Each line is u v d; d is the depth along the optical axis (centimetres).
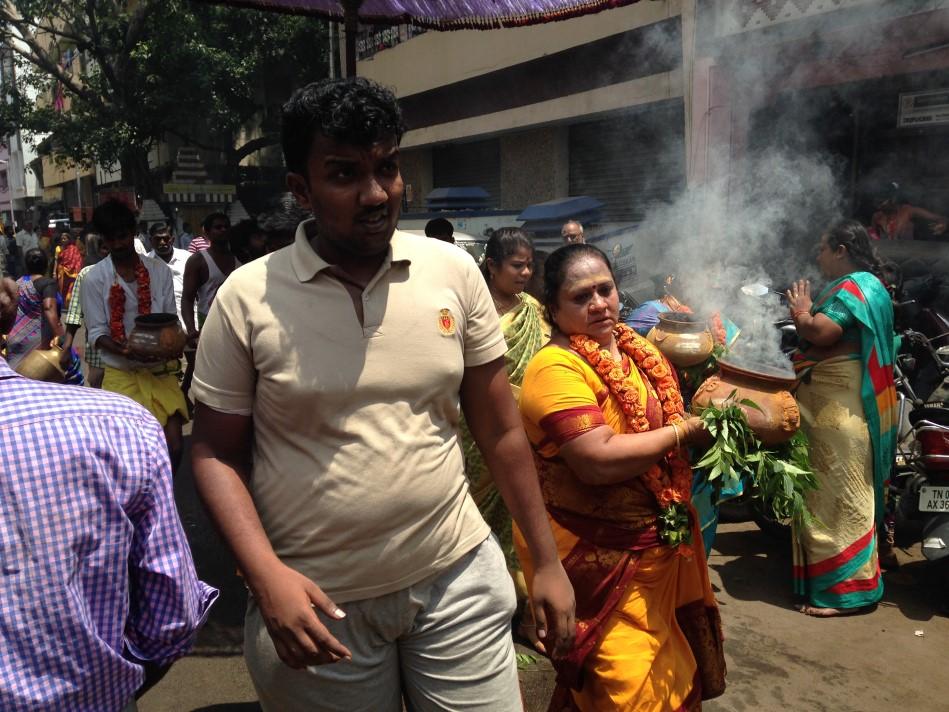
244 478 170
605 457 210
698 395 238
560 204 748
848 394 350
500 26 383
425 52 1257
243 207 1761
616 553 223
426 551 169
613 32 855
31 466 119
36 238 2003
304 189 166
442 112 1257
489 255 337
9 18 1803
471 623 176
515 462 186
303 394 159
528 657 311
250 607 176
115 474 126
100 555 124
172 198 1819
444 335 169
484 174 1255
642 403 224
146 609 134
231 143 1942
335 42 1406
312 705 172
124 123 1752
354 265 165
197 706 295
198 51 1677
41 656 120
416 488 165
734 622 354
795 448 238
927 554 354
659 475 224
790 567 411
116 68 1811
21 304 639
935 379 483
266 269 166
